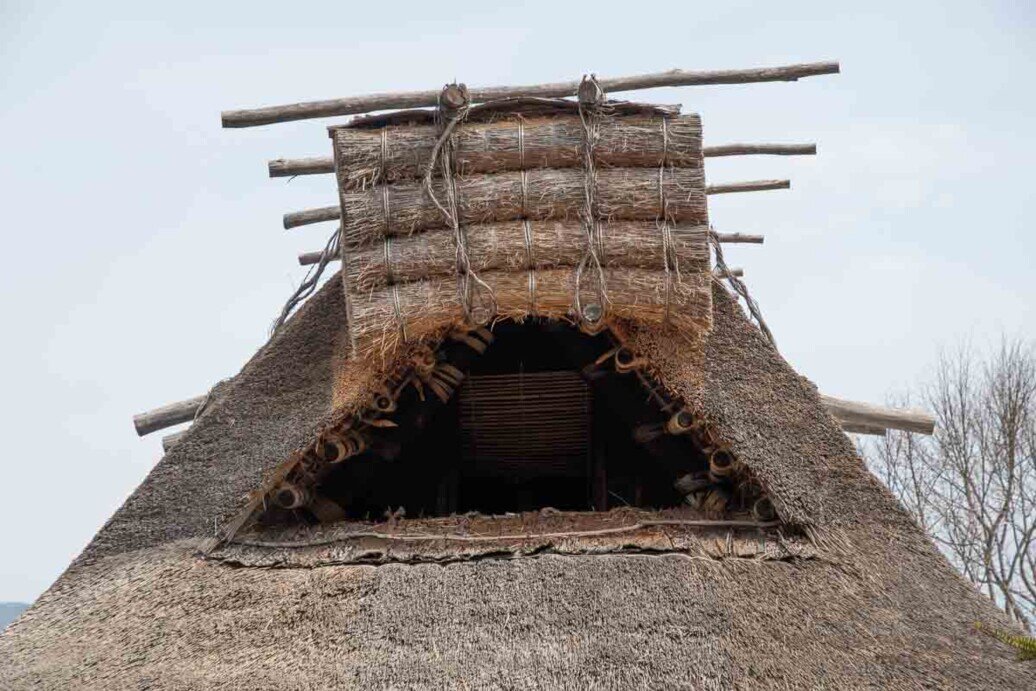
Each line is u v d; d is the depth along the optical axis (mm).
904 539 8008
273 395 8547
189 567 7895
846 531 7969
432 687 6883
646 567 7582
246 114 8320
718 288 8688
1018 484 22391
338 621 7379
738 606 7375
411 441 8906
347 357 8359
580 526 8039
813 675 7027
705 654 7047
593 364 8586
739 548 7852
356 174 7996
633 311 7984
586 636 7160
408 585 7543
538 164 8055
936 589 7742
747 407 8188
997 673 7215
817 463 8172
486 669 6973
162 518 8219
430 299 7898
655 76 8586
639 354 8188
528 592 7441
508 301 7930
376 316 7883
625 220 8016
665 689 6844
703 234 7992
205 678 7109
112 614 7715
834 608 7492
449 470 9859
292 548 8008
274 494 8133
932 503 22594
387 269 7918
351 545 7977
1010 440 22609
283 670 7094
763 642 7176
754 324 8648
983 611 7648
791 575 7680
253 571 7832
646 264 7957
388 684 6918
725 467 8133
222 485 8180
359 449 8367
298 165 9094
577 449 10047
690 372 8180
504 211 7957
